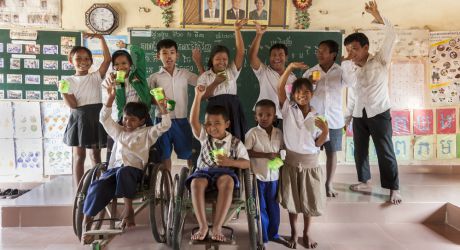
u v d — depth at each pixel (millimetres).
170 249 2883
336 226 3371
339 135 3600
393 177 3426
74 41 4219
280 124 3393
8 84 4230
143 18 4250
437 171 4480
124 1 4215
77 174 3562
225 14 4270
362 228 3328
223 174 2523
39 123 4297
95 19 4180
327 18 4320
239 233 3217
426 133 4465
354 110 3688
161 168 2820
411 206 3447
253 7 4266
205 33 4281
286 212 3426
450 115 4453
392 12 4348
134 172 2633
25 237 3098
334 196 3586
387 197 3572
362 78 3508
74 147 3645
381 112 3447
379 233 3227
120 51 3256
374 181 4152
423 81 4414
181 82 3457
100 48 4227
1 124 4270
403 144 4477
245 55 4309
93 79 3461
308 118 2826
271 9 4273
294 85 2834
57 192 3703
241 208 2672
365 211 3445
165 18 4254
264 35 4277
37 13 4188
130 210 2600
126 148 2807
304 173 2828
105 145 3484
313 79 2967
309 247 2932
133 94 3236
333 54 3508
